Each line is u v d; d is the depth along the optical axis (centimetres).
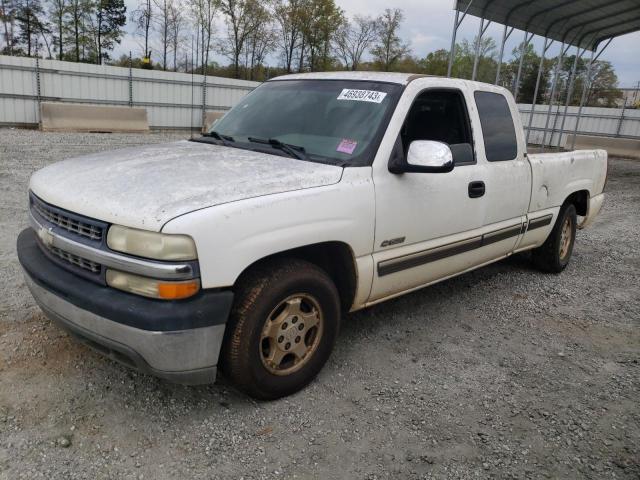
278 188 288
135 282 252
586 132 2831
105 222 258
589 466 277
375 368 362
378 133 345
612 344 430
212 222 253
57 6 4316
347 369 357
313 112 381
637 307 516
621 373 380
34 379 313
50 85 2041
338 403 317
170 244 244
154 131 2258
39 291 288
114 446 265
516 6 1511
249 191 278
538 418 317
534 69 4553
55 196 287
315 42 4831
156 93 2312
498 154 449
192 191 267
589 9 1539
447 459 275
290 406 310
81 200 272
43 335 363
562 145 2670
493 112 452
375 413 310
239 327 281
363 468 264
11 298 419
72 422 279
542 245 582
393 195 344
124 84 2223
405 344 402
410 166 337
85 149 1389
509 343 419
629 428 312
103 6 4416
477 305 493
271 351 302
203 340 260
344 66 5041
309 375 325
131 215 251
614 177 1669
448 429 300
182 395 311
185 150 357
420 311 468
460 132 418
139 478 246
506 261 642
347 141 347
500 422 311
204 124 2400
